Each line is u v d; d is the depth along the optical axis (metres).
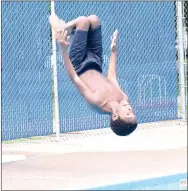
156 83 14.23
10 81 11.73
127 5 13.74
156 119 14.20
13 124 11.76
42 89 12.28
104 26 13.34
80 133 13.24
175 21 14.91
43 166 9.49
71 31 7.02
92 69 7.21
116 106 7.17
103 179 8.17
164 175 7.81
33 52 12.12
